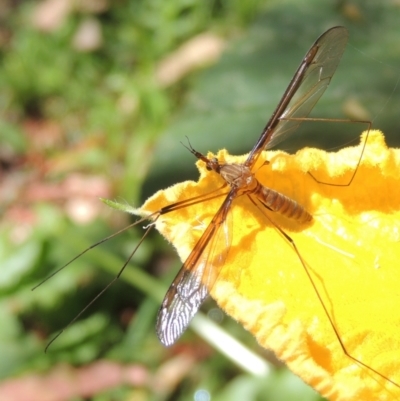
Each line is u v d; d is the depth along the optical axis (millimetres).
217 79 257
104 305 288
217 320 274
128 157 359
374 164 183
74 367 266
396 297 178
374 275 180
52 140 414
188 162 241
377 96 241
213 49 393
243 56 260
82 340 271
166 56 414
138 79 410
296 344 165
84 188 353
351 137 234
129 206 179
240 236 182
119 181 351
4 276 282
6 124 418
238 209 184
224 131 246
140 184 243
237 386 240
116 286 290
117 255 290
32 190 363
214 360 266
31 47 462
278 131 191
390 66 247
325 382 164
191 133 247
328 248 183
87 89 433
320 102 241
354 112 238
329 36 188
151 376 266
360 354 173
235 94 253
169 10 423
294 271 180
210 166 184
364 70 246
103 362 267
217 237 180
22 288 283
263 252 182
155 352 270
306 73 188
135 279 273
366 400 166
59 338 272
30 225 323
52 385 260
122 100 407
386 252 182
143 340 271
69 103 433
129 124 384
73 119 425
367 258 182
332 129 236
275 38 264
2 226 337
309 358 164
